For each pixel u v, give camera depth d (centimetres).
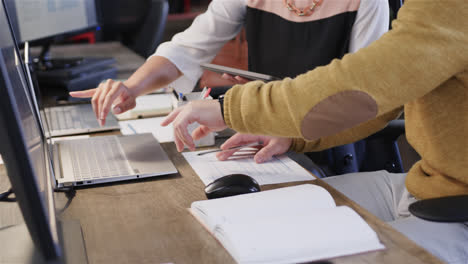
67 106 170
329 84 85
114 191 100
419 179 112
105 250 77
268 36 176
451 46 83
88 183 103
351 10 160
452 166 104
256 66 181
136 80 149
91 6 246
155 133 141
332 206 86
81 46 317
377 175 133
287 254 71
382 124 127
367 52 85
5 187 102
